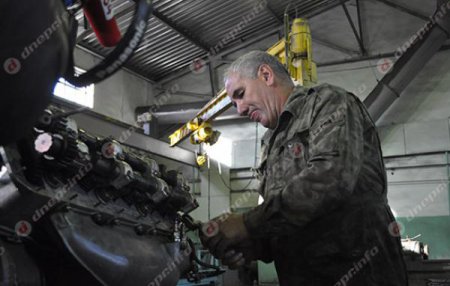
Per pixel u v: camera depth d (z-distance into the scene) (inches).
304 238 45.6
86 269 36.9
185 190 56.4
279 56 191.6
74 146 36.9
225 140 357.1
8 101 22.8
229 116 312.0
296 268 46.5
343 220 43.8
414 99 304.2
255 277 225.0
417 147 299.4
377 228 43.7
